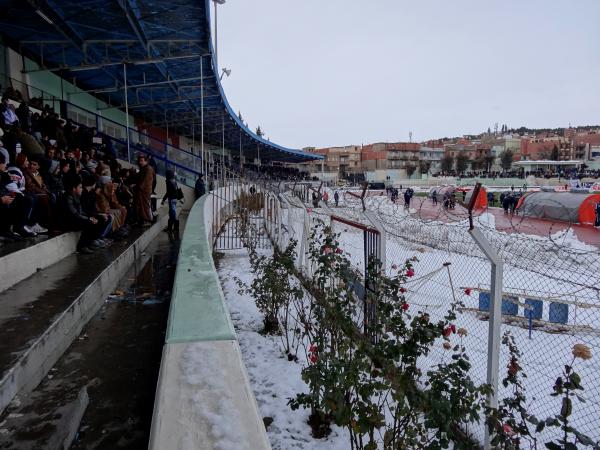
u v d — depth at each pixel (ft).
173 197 37.32
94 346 12.82
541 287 22.12
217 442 5.30
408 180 240.94
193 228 24.77
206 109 96.99
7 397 8.86
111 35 49.03
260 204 60.54
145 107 90.17
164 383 6.76
